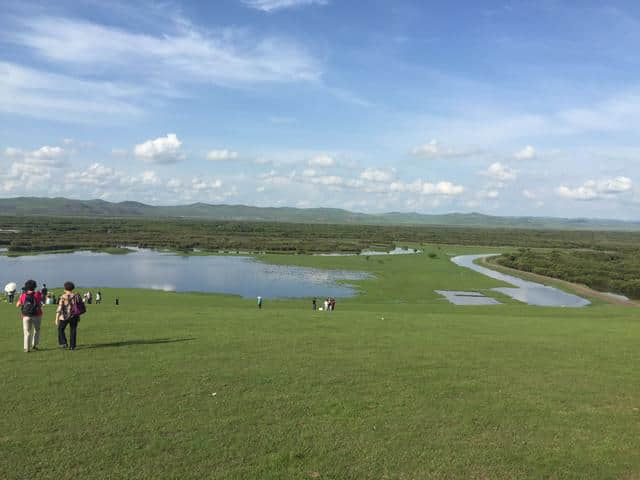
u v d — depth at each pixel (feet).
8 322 88.94
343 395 50.19
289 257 497.05
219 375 55.31
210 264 426.51
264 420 43.37
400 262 466.70
